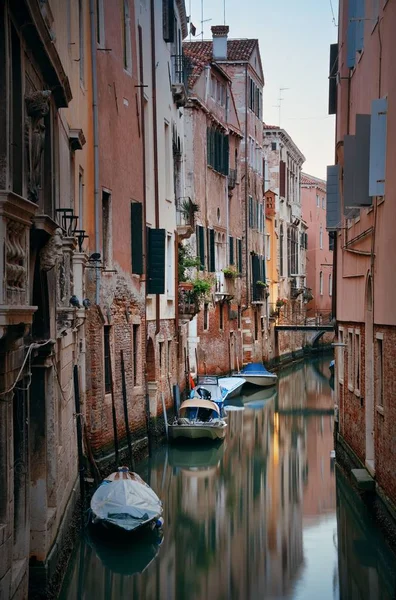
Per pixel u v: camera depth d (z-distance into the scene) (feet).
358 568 45.85
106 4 64.13
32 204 28.02
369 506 52.54
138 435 72.38
